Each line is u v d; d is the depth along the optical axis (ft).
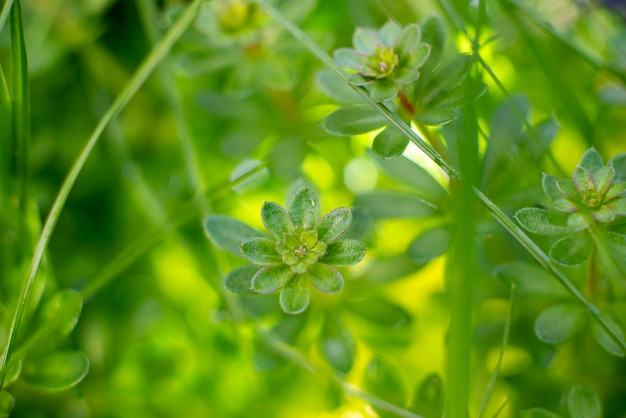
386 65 0.75
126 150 0.95
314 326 0.84
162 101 0.99
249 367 0.87
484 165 0.82
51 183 0.96
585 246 0.73
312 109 0.94
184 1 0.96
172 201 0.94
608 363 0.83
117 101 0.82
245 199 0.92
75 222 0.95
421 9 0.91
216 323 0.89
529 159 0.82
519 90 0.93
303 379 0.87
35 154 0.96
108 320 0.91
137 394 0.89
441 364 0.87
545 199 0.80
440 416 0.79
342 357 0.82
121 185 0.96
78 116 0.98
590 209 0.73
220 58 0.91
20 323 0.80
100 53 0.99
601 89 0.91
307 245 0.71
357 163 0.93
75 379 0.78
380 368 0.82
